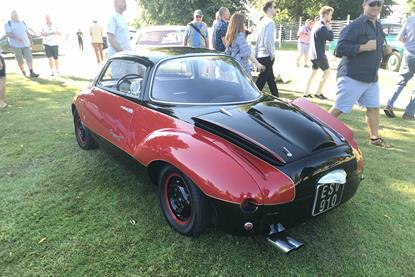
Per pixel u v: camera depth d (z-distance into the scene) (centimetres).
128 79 375
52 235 299
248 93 363
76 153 476
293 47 2609
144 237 296
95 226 312
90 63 1484
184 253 276
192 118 295
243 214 241
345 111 498
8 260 270
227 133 273
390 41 1253
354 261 269
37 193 370
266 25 677
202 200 261
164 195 304
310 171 255
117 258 272
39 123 621
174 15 3139
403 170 429
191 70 365
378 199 361
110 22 674
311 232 303
